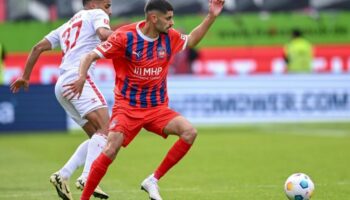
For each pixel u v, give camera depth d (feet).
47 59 290.76
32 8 298.97
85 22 97.40
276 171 131.75
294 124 245.04
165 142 193.16
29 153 167.12
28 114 223.10
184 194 105.09
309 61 274.98
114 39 84.74
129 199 101.30
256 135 210.18
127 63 86.17
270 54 308.60
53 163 147.95
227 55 306.35
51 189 111.55
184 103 230.07
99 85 224.53
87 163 92.63
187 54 279.49
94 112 95.91
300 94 233.35
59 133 222.48
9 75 295.48
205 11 305.73
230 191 107.65
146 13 85.10
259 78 231.71
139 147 179.73
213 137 205.16
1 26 298.15
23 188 112.68
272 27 311.06
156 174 89.40
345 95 234.99
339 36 313.94
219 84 230.89
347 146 176.96
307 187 87.66
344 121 237.86
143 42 85.51
